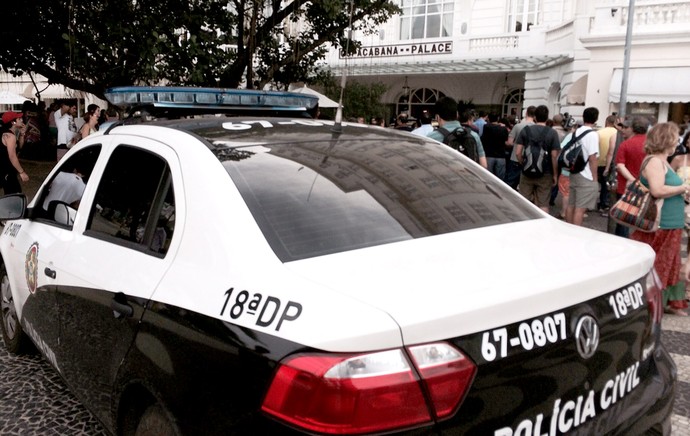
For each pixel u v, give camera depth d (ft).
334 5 29.94
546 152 25.14
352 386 4.88
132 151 8.86
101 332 7.97
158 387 6.52
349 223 6.93
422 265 6.13
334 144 8.67
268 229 6.57
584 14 55.26
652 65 45.47
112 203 8.91
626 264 6.73
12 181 26.86
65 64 27.94
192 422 5.98
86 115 32.86
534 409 5.57
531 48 64.13
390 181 7.97
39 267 10.26
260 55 34.50
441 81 75.82
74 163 10.65
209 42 28.45
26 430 10.33
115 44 26.43
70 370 9.23
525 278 5.88
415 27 76.33
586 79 52.54
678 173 18.63
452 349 5.13
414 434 4.97
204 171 7.38
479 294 5.40
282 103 11.91
